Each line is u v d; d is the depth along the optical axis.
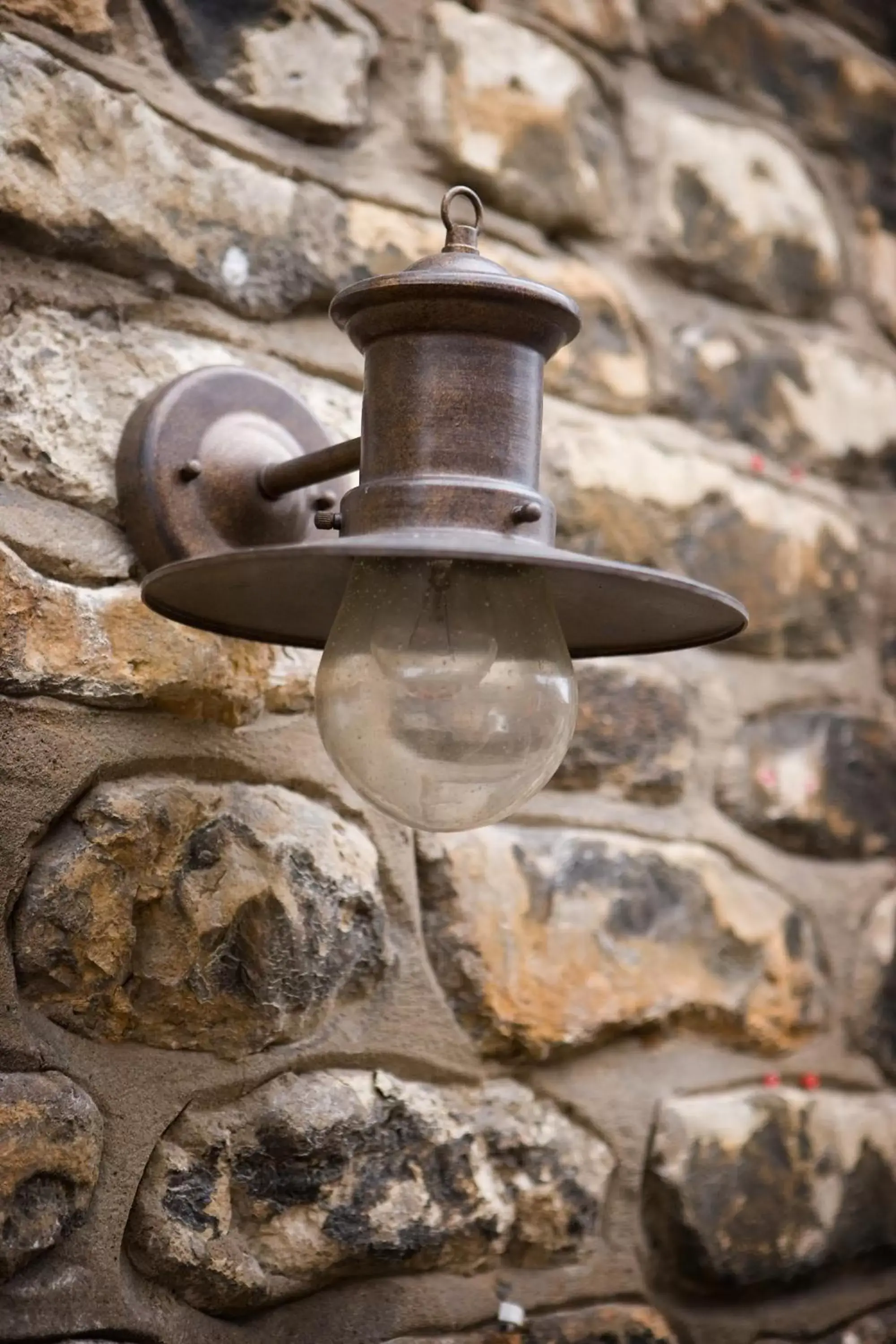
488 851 1.16
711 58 1.47
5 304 0.94
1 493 0.91
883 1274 1.42
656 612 0.83
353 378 1.15
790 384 1.49
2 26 0.95
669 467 1.36
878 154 1.63
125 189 1.00
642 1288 1.22
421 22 1.23
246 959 0.98
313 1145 1.01
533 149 1.30
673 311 1.41
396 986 1.09
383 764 0.76
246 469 0.98
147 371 1.00
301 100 1.13
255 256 1.09
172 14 1.05
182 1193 0.95
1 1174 0.85
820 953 1.41
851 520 1.53
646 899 1.26
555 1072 1.19
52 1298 0.88
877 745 1.50
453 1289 1.10
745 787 1.37
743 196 1.47
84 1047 0.91
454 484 0.76
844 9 1.62
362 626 0.77
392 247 1.18
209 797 0.99
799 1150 1.34
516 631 0.75
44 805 0.90
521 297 0.77
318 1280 1.02
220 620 0.89
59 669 0.91
